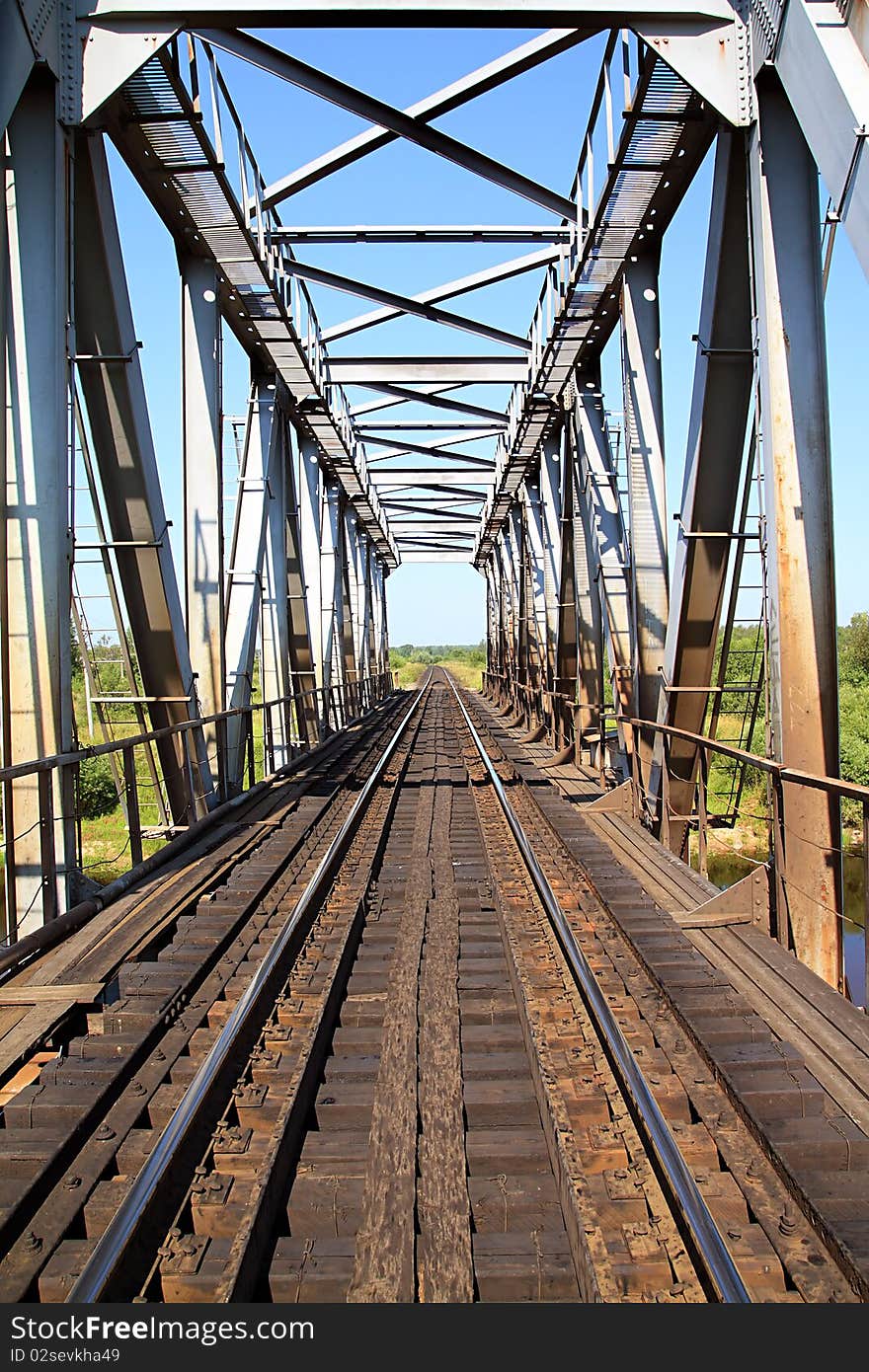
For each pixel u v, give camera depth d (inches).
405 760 660.1
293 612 756.6
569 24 277.1
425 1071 168.4
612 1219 130.1
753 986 206.1
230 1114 162.2
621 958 227.8
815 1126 147.6
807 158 247.4
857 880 538.0
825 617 239.6
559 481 729.6
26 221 265.9
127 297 325.7
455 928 255.1
